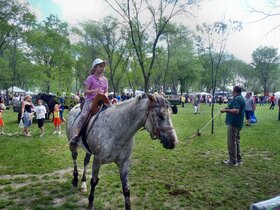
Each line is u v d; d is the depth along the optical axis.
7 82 43.50
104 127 4.30
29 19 30.14
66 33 36.81
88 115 4.72
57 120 13.95
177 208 4.89
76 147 5.30
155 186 5.95
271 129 15.12
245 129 15.15
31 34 33.44
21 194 5.49
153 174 6.89
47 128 15.85
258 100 55.06
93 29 35.78
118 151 4.23
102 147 4.28
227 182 6.27
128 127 4.06
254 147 10.27
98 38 36.06
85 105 4.82
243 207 4.94
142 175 6.80
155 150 9.84
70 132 5.51
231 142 7.68
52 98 19.62
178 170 7.25
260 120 20.31
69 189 5.77
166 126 3.64
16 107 22.20
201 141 11.51
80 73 46.97
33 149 9.91
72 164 7.84
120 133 4.13
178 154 9.15
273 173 7.00
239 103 7.42
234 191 5.70
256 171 7.17
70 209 4.80
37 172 7.05
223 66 71.81
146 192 5.63
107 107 4.61
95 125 4.46
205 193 5.58
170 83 65.12
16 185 6.10
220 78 74.38
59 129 13.96
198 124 18.00
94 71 4.92
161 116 3.67
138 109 3.95
